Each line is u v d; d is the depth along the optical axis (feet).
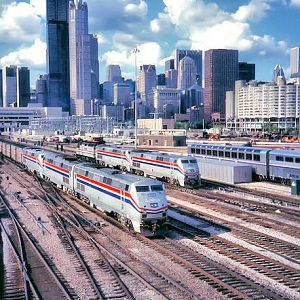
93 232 96.58
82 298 59.88
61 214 114.01
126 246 85.15
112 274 68.69
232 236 92.17
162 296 59.93
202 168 190.60
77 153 287.07
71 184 141.38
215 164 181.98
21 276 69.10
